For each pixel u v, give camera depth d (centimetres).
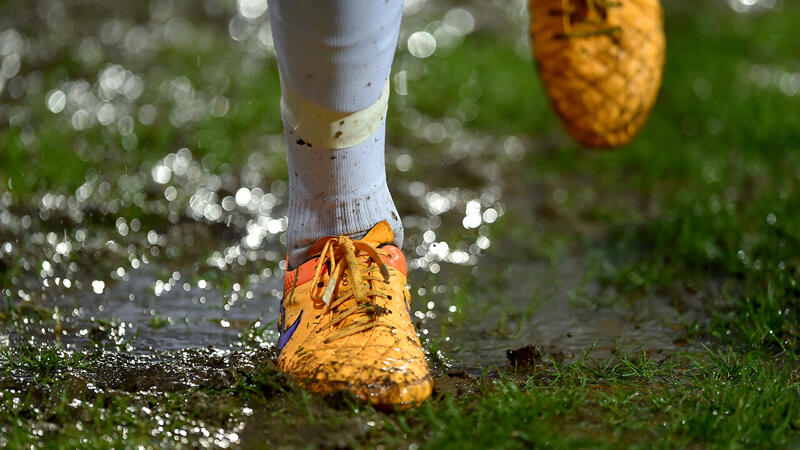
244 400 421
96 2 1298
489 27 1348
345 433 385
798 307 574
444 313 587
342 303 445
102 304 584
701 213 734
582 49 532
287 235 479
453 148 943
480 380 458
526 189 853
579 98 543
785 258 645
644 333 555
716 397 430
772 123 927
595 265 682
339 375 409
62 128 883
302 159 451
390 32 413
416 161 905
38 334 526
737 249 668
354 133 441
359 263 460
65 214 717
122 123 916
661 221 736
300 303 458
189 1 1331
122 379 456
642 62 541
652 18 547
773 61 1198
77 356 481
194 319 563
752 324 560
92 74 1065
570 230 758
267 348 511
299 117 434
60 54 1126
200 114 952
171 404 415
